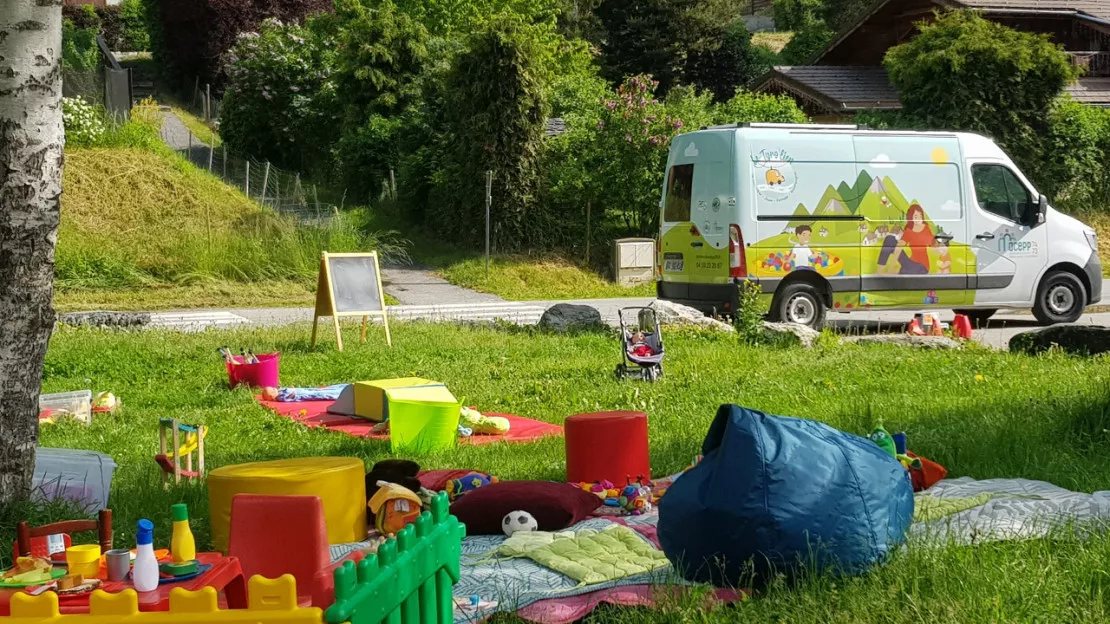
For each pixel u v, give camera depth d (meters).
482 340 17.36
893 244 18.64
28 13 6.61
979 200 19.20
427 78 33.03
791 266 18.11
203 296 23.58
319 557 5.46
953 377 12.55
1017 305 19.56
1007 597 4.88
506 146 28.62
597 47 57.59
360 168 32.72
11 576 4.90
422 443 9.82
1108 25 36.22
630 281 27.59
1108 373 11.78
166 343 16.53
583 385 13.12
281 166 37.28
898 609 4.78
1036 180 31.53
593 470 7.81
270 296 24.08
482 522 6.73
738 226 17.92
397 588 4.01
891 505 5.40
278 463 6.86
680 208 19.00
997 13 35.88
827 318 21.47
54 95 6.75
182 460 8.97
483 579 5.64
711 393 12.16
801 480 5.22
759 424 5.36
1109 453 8.50
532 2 45.12
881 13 39.03
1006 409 10.16
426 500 6.98
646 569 5.63
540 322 19.00
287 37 38.50
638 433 7.90
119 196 27.64
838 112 35.88
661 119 29.38
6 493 6.60
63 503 6.83
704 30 57.47
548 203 29.36
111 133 30.78
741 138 18.02
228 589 5.13
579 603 5.18
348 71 34.50
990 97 30.97
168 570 4.93
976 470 7.98
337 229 27.42
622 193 29.19
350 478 6.71
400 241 29.09
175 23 48.72
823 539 5.18
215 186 29.52
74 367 14.60
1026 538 5.74
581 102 33.94
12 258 6.61
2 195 6.60
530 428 11.02
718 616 4.86
